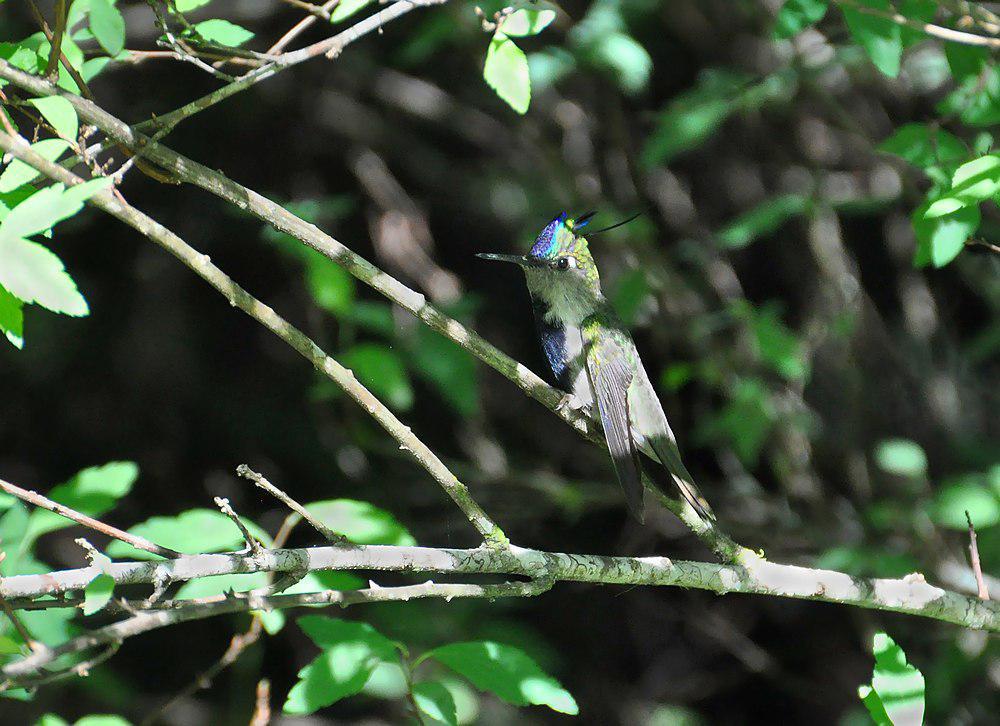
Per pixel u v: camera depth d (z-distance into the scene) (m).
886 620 12.94
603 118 12.91
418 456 5.13
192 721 12.51
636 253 12.30
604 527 13.62
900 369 12.95
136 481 13.21
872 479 12.69
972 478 10.74
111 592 4.22
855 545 11.80
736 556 6.07
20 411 13.02
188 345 13.35
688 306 12.31
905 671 5.09
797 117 12.38
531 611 13.98
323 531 4.89
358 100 12.94
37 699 11.65
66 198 3.77
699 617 13.98
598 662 13.95
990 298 12.38
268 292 13.23
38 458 13.09
